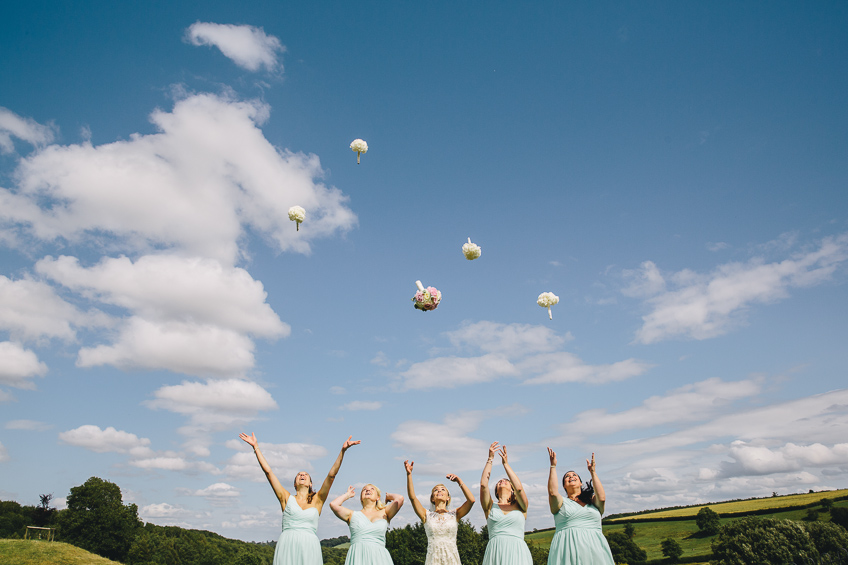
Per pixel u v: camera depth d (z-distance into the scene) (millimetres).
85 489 62344
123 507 63938
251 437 8578
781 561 50000
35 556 30516
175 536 110438
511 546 7754
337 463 8281
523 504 8047
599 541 7277
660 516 93625
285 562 7711
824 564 49125
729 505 92562
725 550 54219
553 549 7484
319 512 8352
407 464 8703
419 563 45188
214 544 115438
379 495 8875
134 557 68250
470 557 42375
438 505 8711
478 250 9539
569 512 7461
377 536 8219
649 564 66812
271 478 8406
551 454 7859
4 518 72562
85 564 31156
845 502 74875
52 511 65125
